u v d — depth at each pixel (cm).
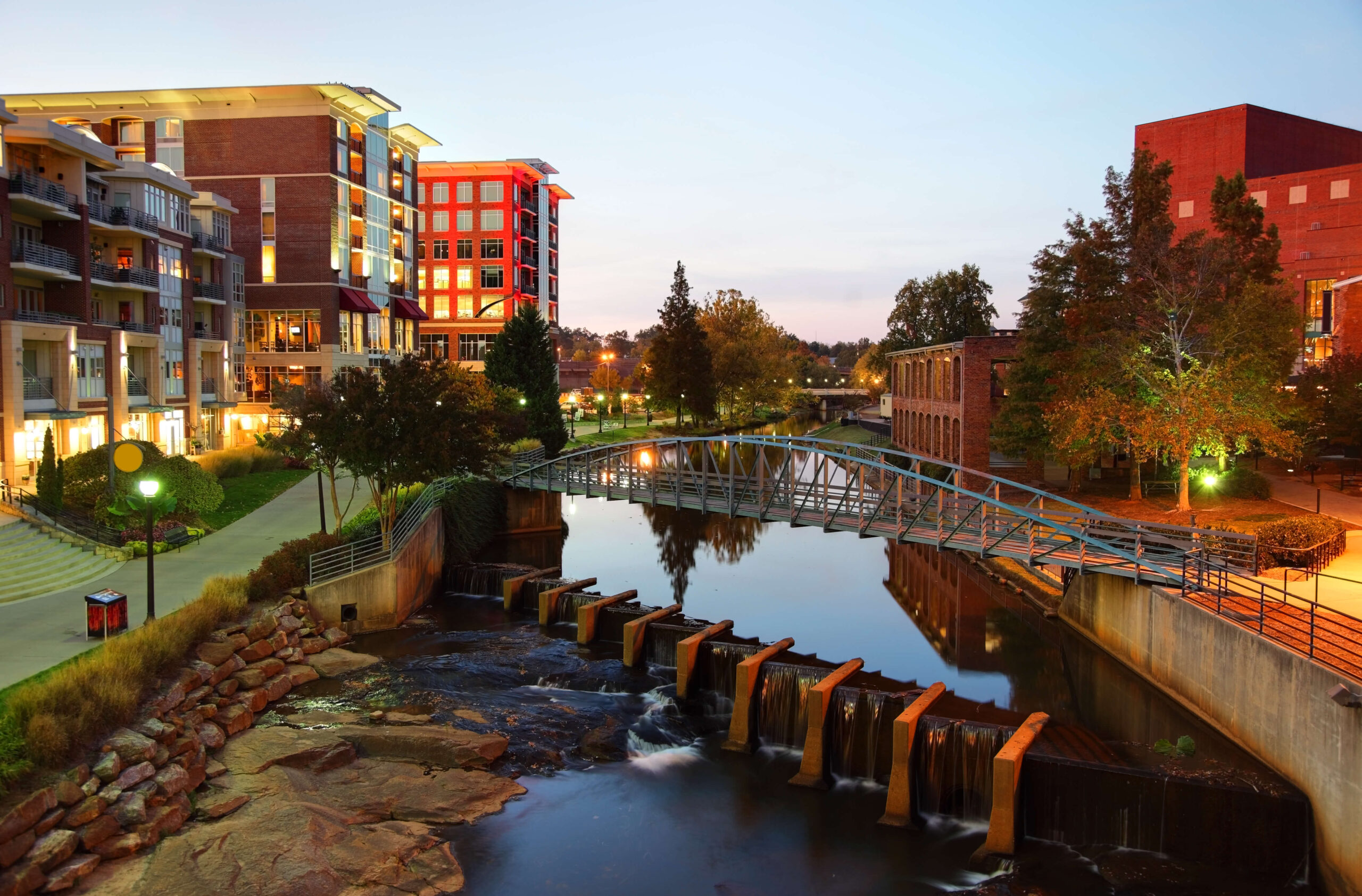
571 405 10931
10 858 1447
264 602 2759
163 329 4853
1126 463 5372
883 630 3194
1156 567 2409
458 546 4103
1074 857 1783
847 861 1783
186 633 2264
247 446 5081
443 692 2514
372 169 6862
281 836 1678
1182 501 3478
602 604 3052
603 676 2683
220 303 5469
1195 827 1755
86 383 4131
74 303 4125
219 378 5519
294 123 6125
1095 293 4047
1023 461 5562
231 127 6162
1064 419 3834
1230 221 4212
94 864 1534
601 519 5822
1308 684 1711
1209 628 2092
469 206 9150
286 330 6191
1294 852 1702
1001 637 3109
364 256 6712
